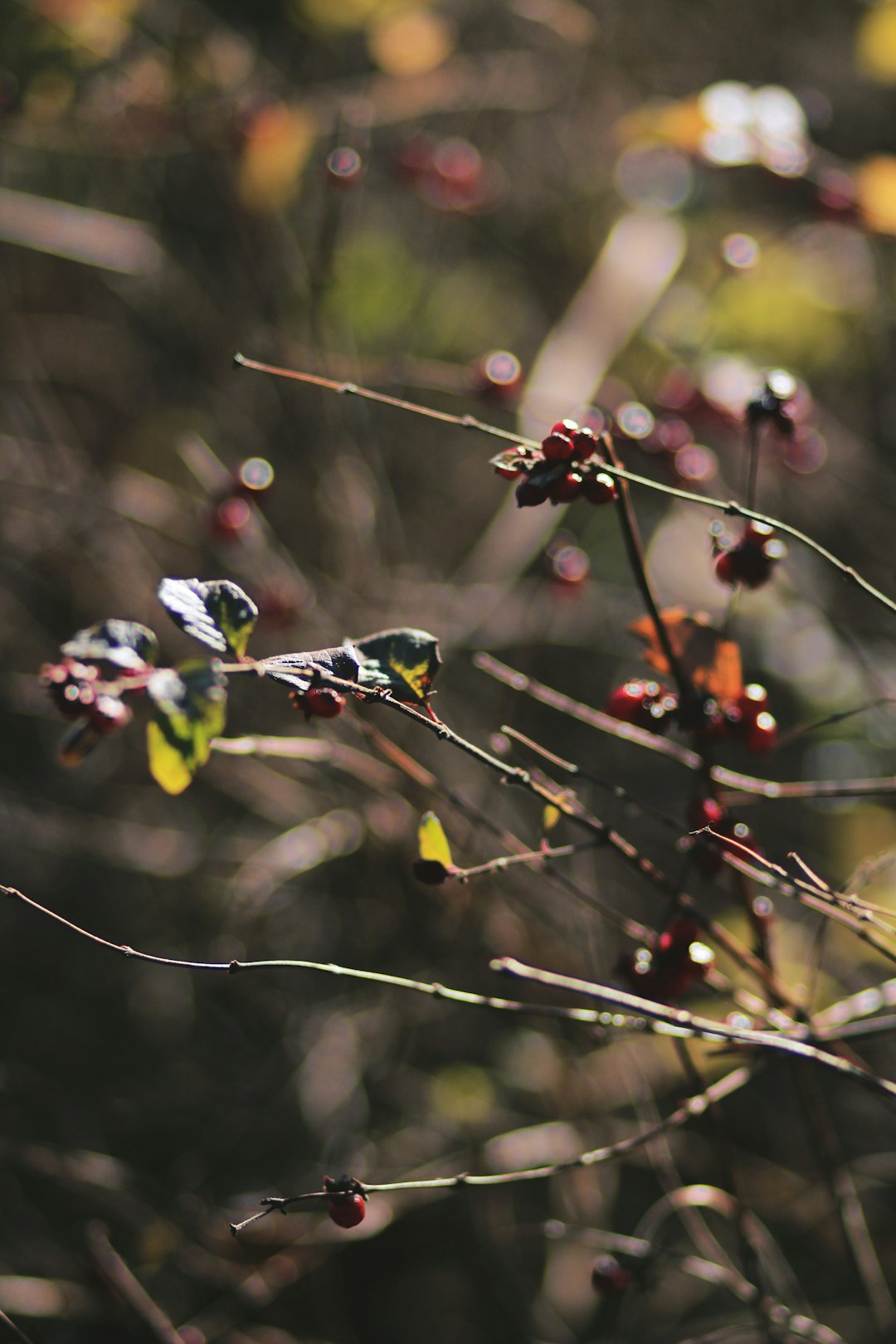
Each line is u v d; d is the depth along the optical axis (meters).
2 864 0.97
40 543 0.96
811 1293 0.80
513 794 0.93
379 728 0.80
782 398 0.60
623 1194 0.87
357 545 0.90
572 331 0.95
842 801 0.88
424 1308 0.83
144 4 0.96
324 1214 0.76
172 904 0.96
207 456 0.88
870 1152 0.84
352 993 0.86
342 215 0.96
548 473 0.55
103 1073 0.92
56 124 0.93
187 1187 0.79
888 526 0.98
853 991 0.79
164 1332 0.70
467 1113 0.84
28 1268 0.77
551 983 0.56
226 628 0.53
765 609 0.96
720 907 0.89
